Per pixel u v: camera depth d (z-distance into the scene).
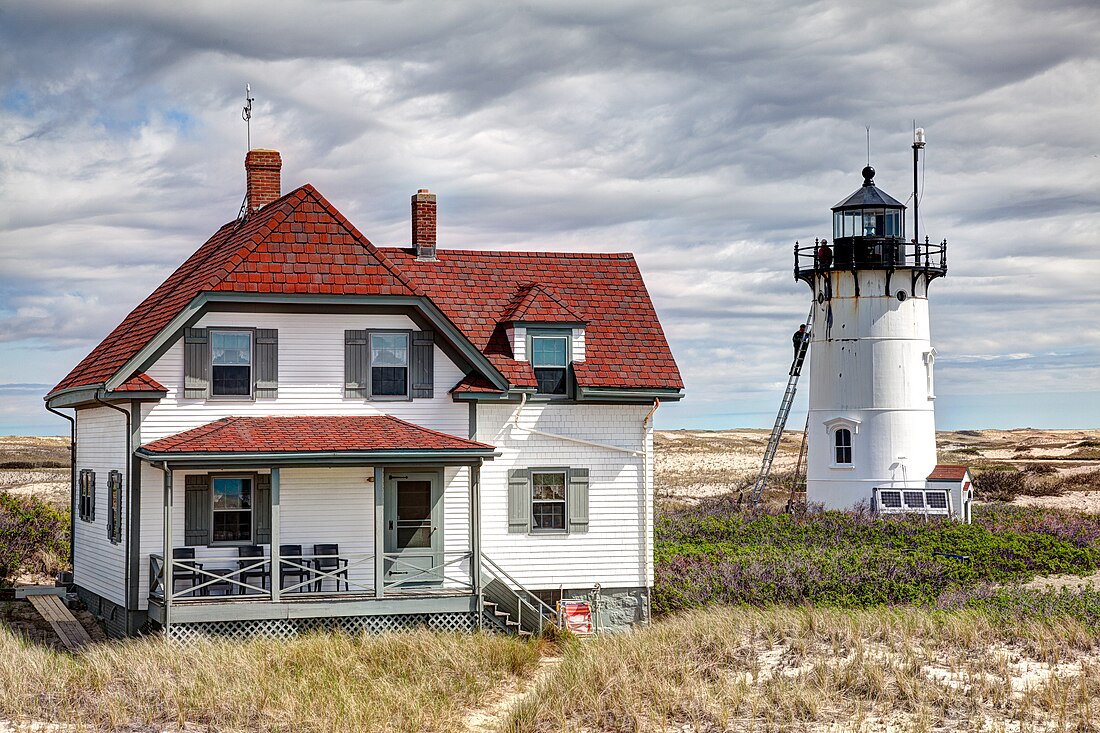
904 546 33.38
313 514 24.08
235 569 23.33
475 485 23.81
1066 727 15.59
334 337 24.69
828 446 42.81
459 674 20.30
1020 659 19.17
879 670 17.91
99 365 25.19
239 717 17.44
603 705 17.58
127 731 16.81
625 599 26.30
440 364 25.31
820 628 20.94
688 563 29.62
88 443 26.61
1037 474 68.56
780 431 45.34
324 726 17.11
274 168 28.92
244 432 22.92
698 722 16.75
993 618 21.73
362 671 20.06
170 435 23.58
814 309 43.84
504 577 25.55
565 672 19.27
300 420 24.02
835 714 16.72
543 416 26.11
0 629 21.77
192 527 23.25
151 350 23.33
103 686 18.72
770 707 16.95
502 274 28.33
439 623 23.64
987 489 57.88
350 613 22.84
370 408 24.81
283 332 24.38
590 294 28.28
